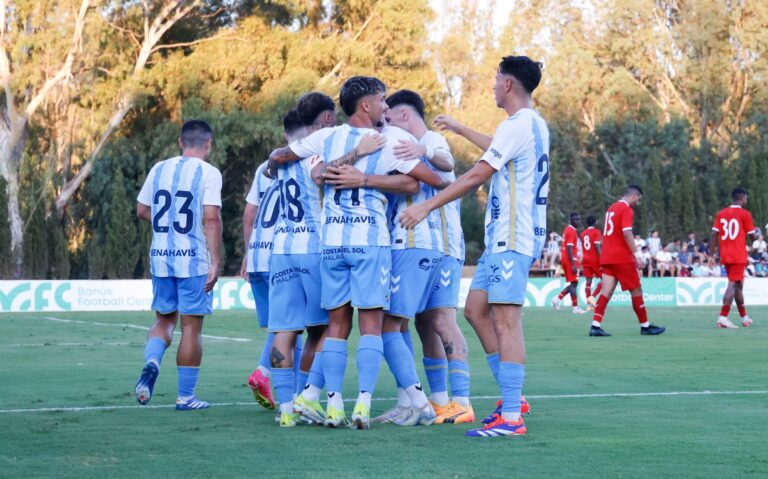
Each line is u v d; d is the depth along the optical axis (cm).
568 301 4859
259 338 2662
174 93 7019
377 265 1027
